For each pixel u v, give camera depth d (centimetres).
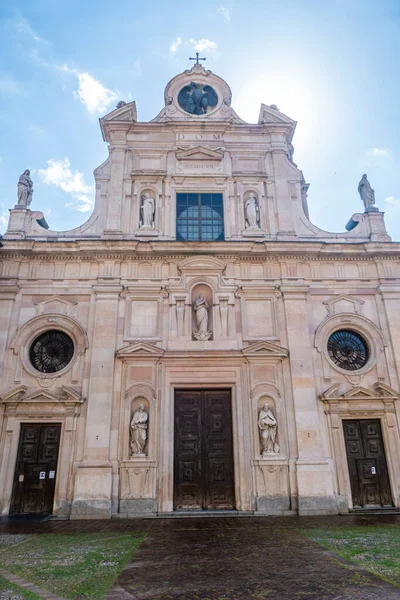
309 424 1773
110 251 1986
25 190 2150
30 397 1756
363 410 1828
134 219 2119
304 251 2020
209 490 1736
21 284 1956
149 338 1889
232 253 2014
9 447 1714
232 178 2203
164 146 2252
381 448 1809
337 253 2048
